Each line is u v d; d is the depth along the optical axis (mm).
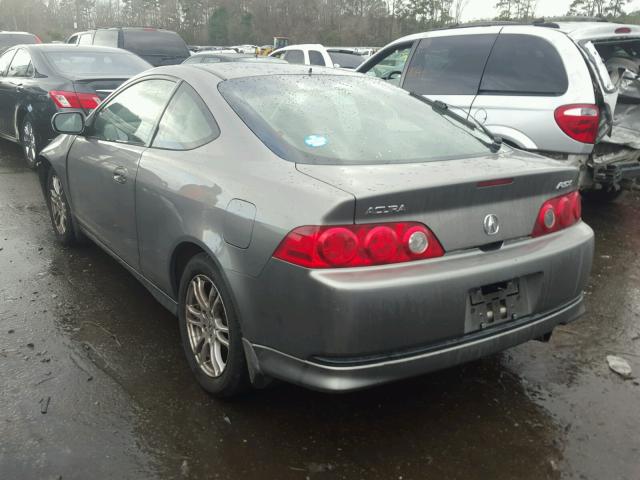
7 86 7871
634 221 6129
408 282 2209
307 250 2178
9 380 2887
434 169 2516
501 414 2768
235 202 2486
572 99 4945
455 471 2393
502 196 2498
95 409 2697
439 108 3488
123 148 3480
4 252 4617
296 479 2324
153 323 3541
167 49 13750
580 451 2525
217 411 2719
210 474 2334
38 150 7203
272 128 2768
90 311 3668
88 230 4156
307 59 12758
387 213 2217
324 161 2576
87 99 6836
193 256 2885
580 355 3344
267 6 65188
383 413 2754
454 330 2346
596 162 5387
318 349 2225
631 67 6215
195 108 3068
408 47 6438
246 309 2428
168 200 2895
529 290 2590
